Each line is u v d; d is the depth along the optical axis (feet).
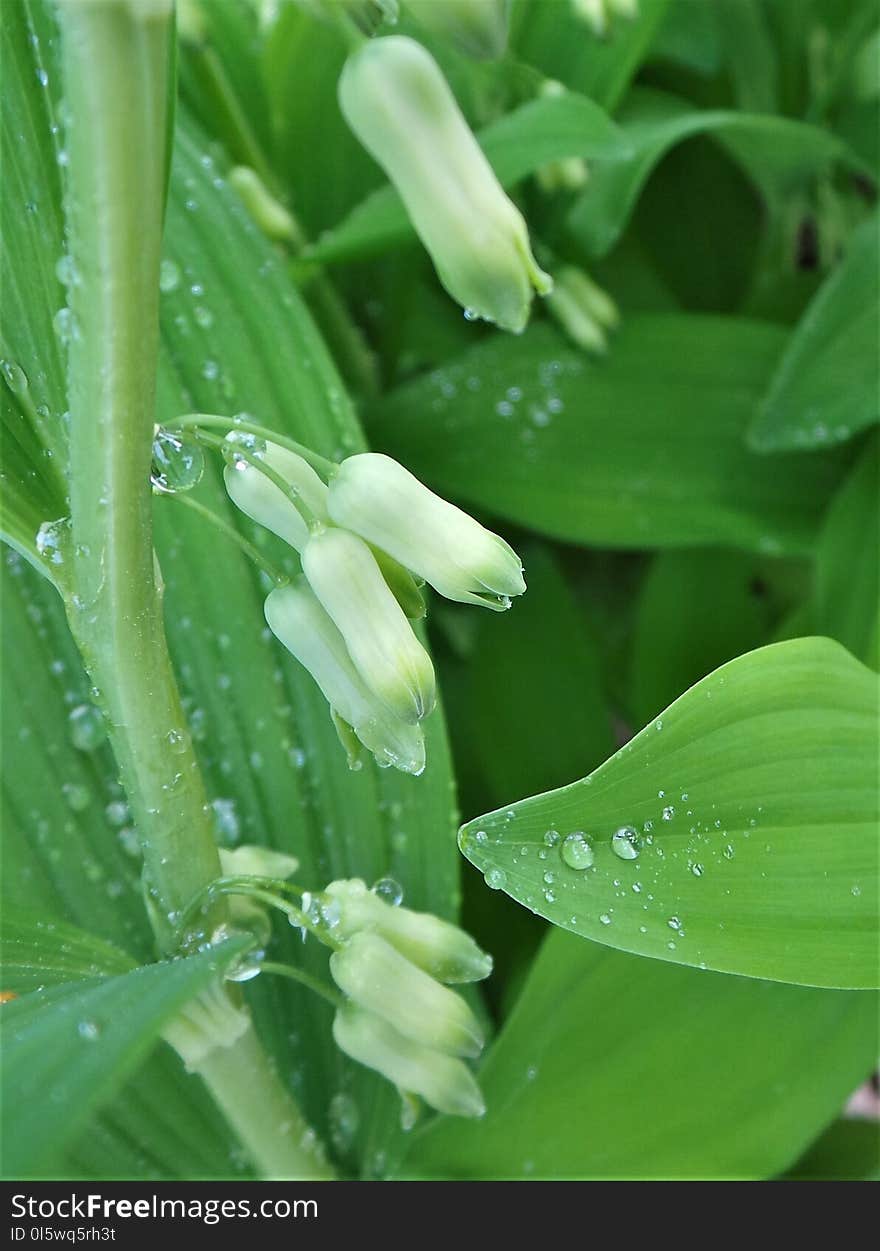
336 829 1.05
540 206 1.29
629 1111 1.03
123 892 1.06
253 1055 0.99
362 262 1.39
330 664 0.87
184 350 1.04
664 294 1.52
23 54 0.83
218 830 1.04
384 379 1.45
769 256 1.54
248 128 1.26
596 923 0.88
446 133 0.80
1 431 0.86
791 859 0.89
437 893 1.05
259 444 0.87
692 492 1.25
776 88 1.51
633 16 1.17
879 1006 1.02
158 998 0.80
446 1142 1.04
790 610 1.59
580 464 1.26
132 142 0.77
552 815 0.88
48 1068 0.78
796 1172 1.17
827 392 1.17
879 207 1.25
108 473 0.82
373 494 0.84
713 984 1.04
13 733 1.06
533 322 1.32
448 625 1.58
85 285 0.79
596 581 1.69
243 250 1.06
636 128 1.27
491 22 0.77
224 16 1.19
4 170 0.85
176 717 0.89
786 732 0.89
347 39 0.80
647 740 0.88
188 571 1.05
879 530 1.18
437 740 1.03
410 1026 0.93
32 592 1.06
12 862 1.05
